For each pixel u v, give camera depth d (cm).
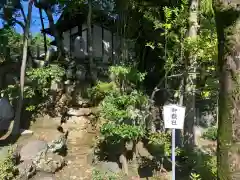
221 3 190
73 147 862
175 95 753
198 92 728
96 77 990
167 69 683
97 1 997
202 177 597
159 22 690
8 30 1134
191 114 744
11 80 1050
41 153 721
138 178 700
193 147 755
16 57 1166
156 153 788
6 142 797
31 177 662
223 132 193
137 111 691
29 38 1022
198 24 658
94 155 802
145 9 781
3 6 1102
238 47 188
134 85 768
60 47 1177
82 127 914
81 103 952
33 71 877
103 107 693
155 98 937
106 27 1202
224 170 191
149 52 1025
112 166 741
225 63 194
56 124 904
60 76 945
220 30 198
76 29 1355
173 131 458
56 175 704
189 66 634
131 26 847
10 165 629
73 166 756
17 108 850
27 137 832
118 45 838
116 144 807
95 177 653
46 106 940
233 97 189
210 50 557
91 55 1004
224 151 191
